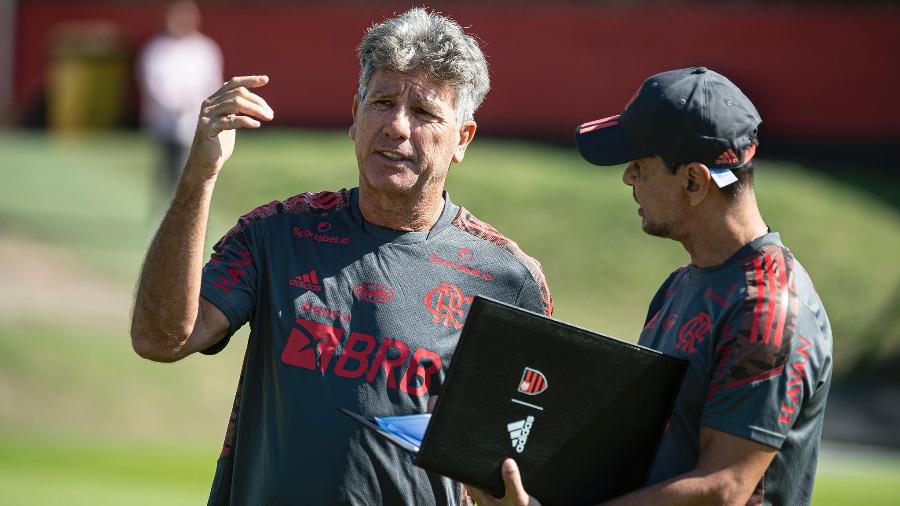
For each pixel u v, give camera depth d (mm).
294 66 90562
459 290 13805
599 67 86688
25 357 42000
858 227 64625
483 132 87500
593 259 60562
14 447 35000
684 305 12086
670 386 11555
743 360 11133
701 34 85375
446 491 13414
